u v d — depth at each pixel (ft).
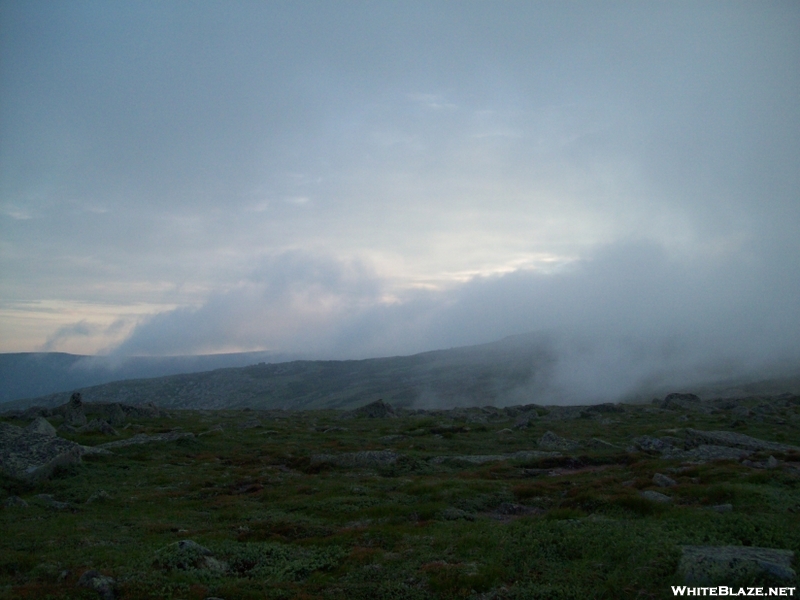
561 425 204.74
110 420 208.23
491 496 91.35
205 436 177.17
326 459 134.62
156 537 70.95
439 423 216.74
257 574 56.29
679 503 81.56
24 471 105.09
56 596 47.42
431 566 54.34
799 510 71.46
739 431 173.68
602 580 48.57
